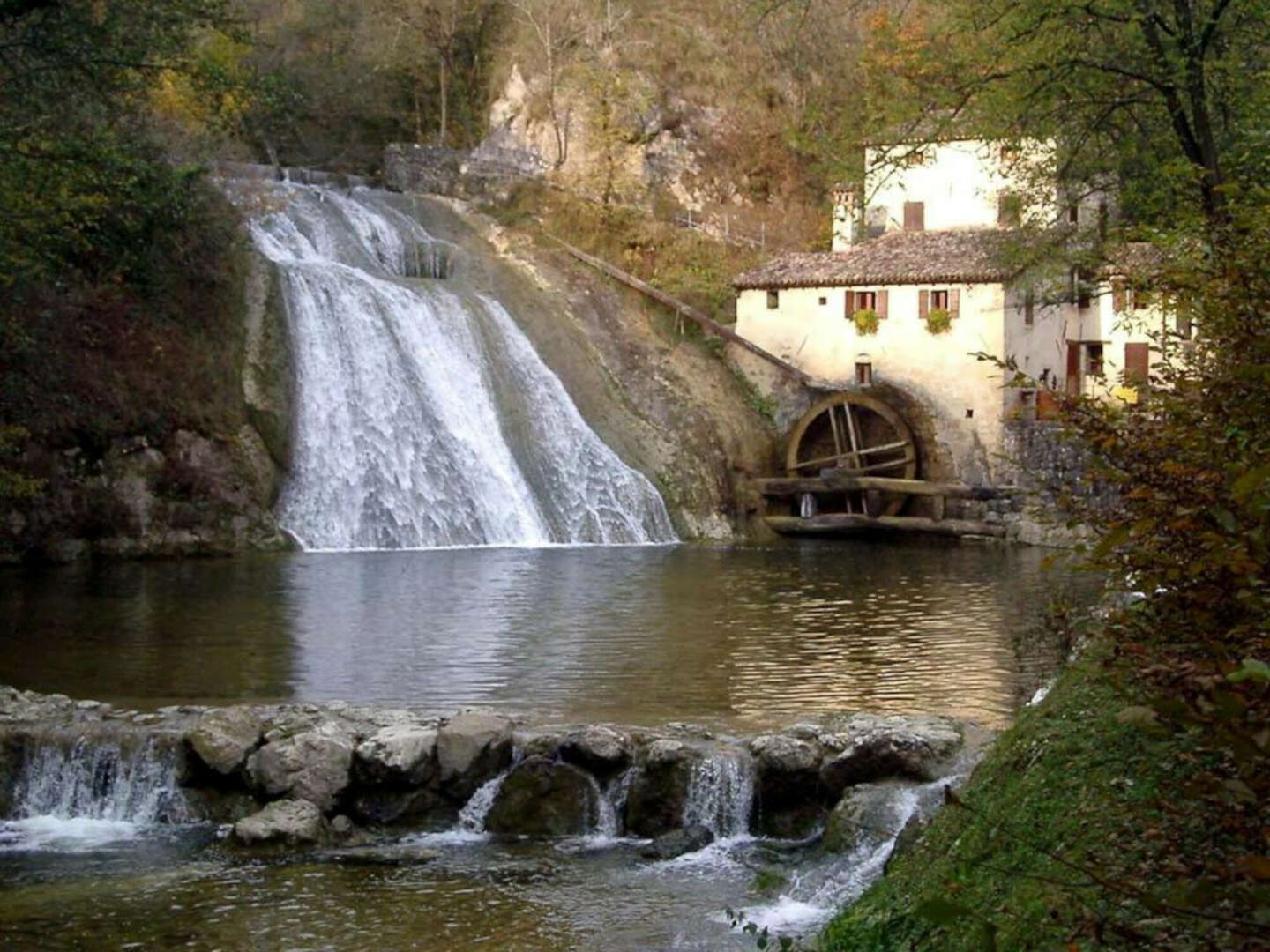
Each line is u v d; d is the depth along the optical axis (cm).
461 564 3931
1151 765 910
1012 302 5300
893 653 2448
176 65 2923
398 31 7344
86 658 2356
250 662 2331
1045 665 2245
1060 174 2372
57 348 3919
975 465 5338
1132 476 778
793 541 4978
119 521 3928
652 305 5922
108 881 1459
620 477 4962
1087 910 765
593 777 1659
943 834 1112
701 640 2600
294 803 1627
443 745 1670
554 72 6931
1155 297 1070
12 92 2773
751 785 1622
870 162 2503
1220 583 665
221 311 4453
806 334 5684
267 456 4350
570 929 1318
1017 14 2150
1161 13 2064
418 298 5044
